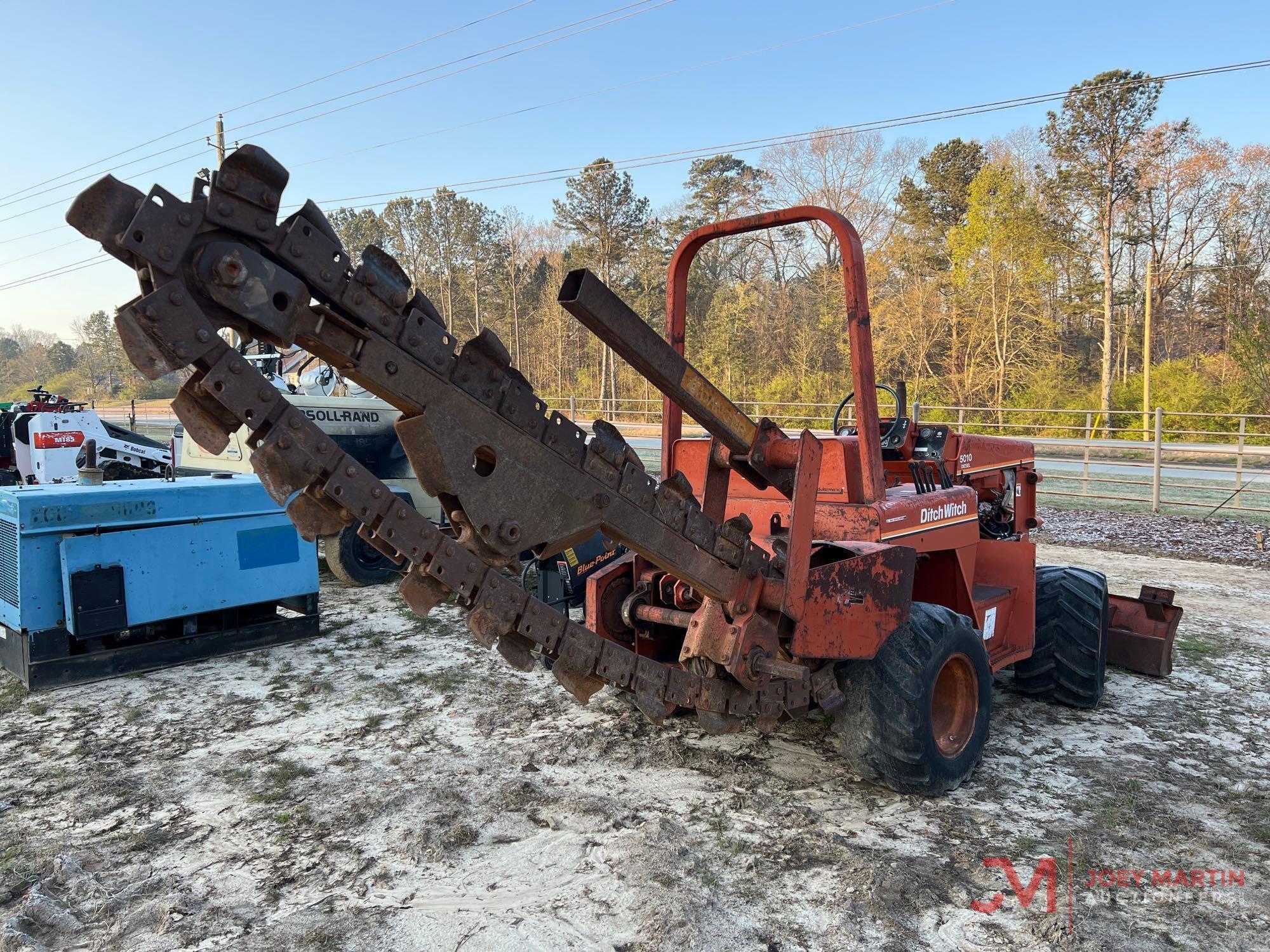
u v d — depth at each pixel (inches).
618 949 96.6
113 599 187.8
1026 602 173.6
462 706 176.2
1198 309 1576.0
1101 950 97.6
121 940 98.2
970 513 160.6
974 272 1427.2
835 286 1526.8
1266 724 174.4
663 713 112.0
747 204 1745.8
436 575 86.4
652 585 143.3
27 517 178.5
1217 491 557.6
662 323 1771.7
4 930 99.0
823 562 135.0
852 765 136.4
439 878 111.6
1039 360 1385.3
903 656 131.0
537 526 93.4
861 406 137.1
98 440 385.4
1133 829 127.7
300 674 196.4
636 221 1797.5
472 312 2230.6
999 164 1467.8
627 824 126.9
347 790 137.4
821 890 109.1
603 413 1255.5
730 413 113.3
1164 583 314.7
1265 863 118.3
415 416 83.5
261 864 114.8
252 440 76.2
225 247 69.5
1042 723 174.2
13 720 167.3
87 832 123.5
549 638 98.7
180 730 162.7
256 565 211.8
